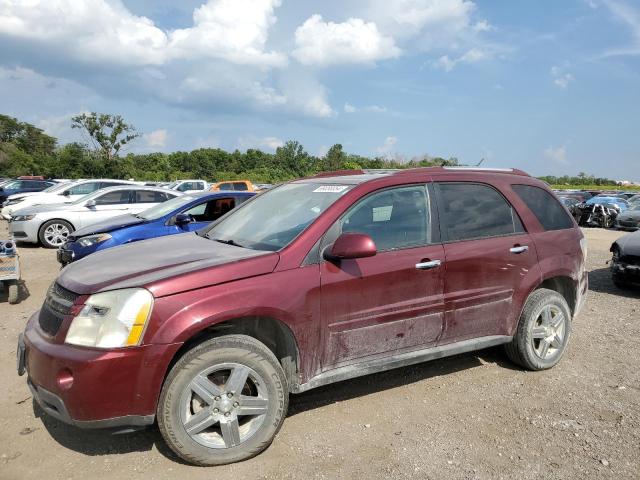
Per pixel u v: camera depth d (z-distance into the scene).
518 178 4.60
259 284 3.11
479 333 4.11
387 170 4.45
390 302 3.58
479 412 3.73
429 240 3.84
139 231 7.34
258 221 4.03
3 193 24.75
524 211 4.44
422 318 3.75
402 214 3.80
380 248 3.62
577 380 4.31
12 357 4.77
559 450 3.21
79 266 3.48
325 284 3.31
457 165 4.57
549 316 4.48
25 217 12.23
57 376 2.80
